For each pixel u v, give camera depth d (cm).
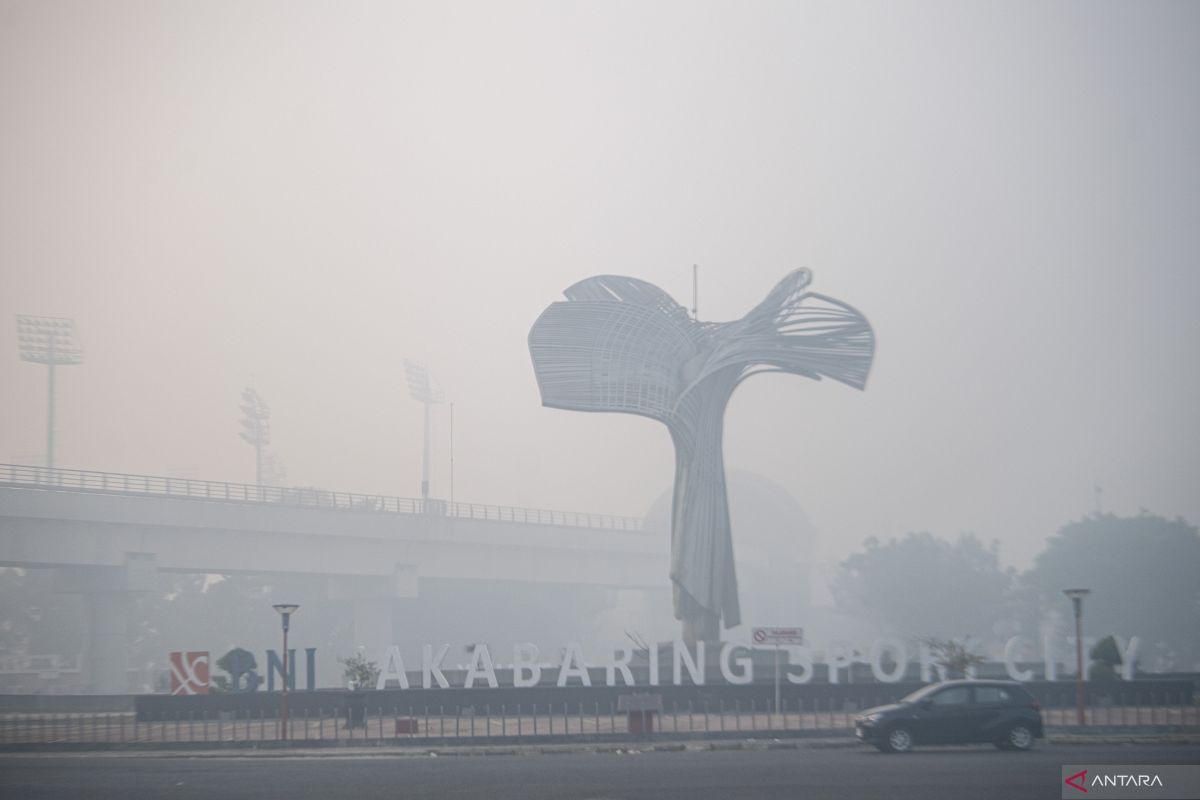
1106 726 4262
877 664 5875
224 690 6247
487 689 5453
